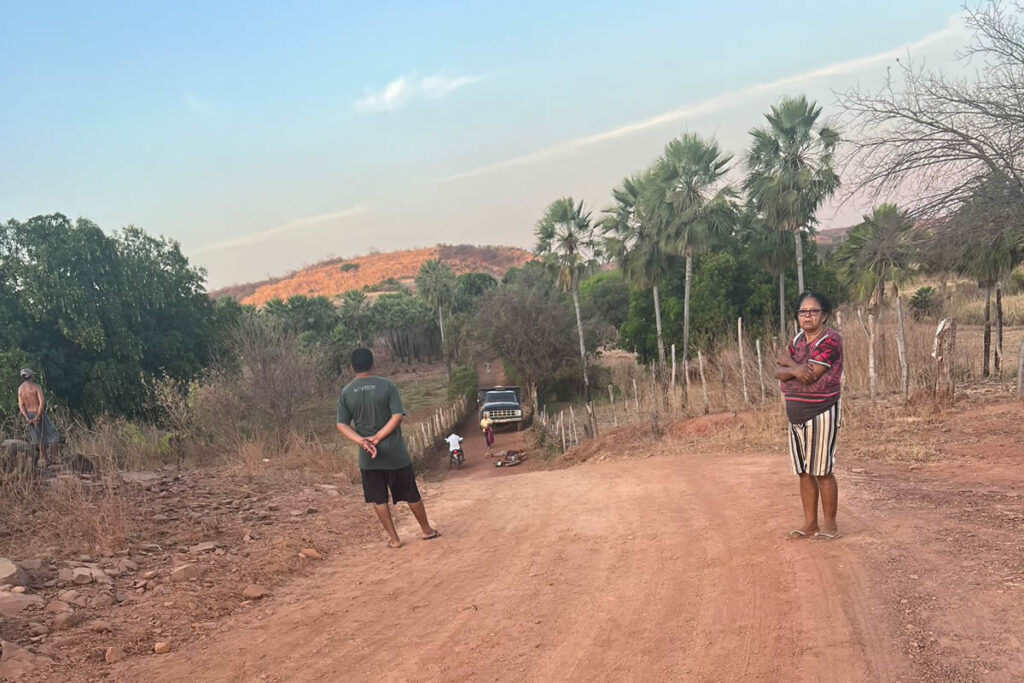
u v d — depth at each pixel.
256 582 5.14
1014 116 8.26
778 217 26.80
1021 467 6.54
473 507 7.74
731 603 3.88
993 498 5.44
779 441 10.44
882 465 7.41
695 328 34.69
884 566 4.12
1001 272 13.37
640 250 33.72
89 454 10.25
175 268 38.91
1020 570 3.81
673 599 4.07
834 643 3.24
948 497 5.60
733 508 6.11
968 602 3.50
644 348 39.88
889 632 3.30
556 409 40.56
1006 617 3.28
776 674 3.02
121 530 6.05
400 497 6.16
